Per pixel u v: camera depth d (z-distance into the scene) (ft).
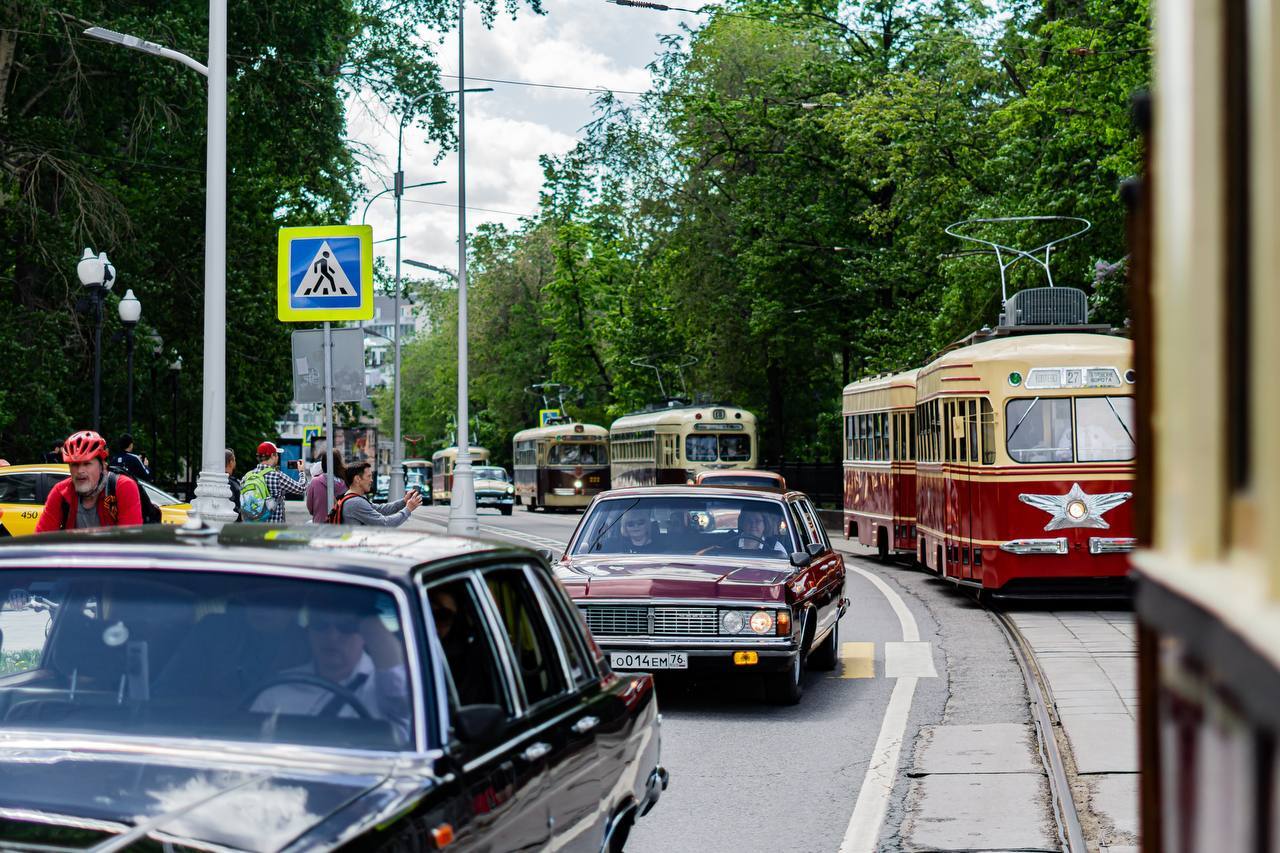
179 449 162.71
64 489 33.22
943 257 145.79
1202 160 5.26
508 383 293.84
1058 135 126.21
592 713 17.75
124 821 11.72
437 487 306.35
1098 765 30.81
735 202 173.58
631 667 39.27
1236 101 4.86
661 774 21.80
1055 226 130.00
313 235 47.29
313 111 117.60
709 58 173.27
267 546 15.76
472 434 346.95
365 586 14.69
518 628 16.90
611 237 258.78
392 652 14.10
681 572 40.60
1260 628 4.30
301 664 14.23
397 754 13.35
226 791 12.41
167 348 139.64
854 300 167.73
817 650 47.37
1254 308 4.63
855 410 109.60
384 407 481.46
